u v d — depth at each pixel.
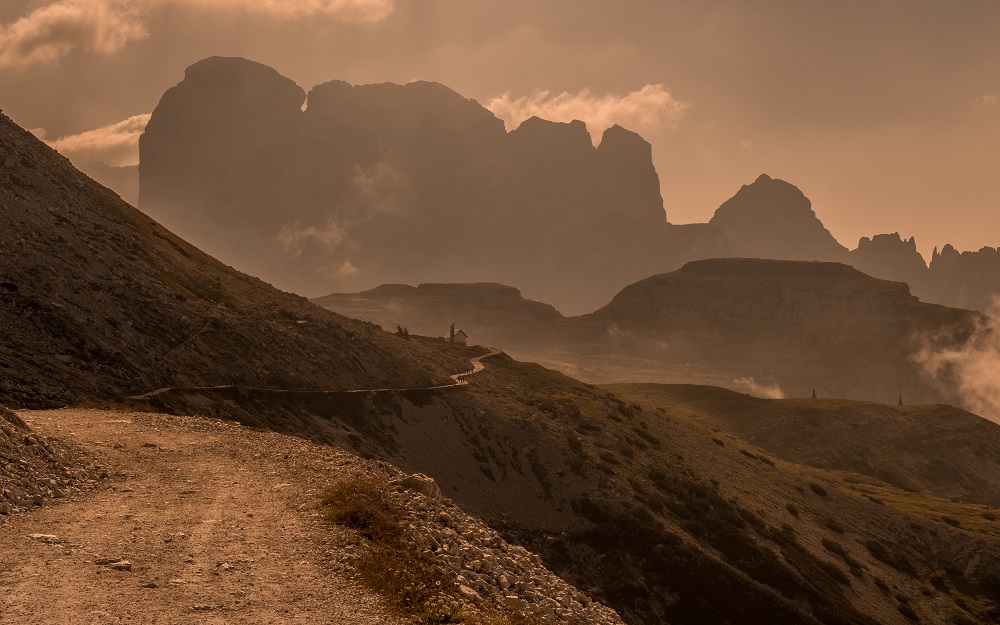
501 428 135.25
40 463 26.34
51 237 104.38
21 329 78.94
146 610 16.34
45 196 118.50
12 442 26.81
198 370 97.75
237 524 23.17
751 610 106.56
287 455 34.12
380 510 24.88
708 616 104.12
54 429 34.53
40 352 76.25
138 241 127.38
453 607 19.12
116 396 74.81
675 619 103.25
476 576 22.09
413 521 24.70
